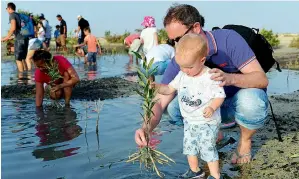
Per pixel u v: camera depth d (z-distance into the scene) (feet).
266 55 13.32
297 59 49.11
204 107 11.85
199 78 12.00
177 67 13.23
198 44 11.47
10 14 42.24
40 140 15.92
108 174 12.11
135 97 25.59
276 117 19.07
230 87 13.29
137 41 38.45
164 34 57.36
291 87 29.55
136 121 18.76
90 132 16.94
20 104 23.66
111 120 19.07
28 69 44.21
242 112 12.70
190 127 12.12
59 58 23.17
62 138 16.17
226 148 14.69
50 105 23.08
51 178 11.91
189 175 12.00
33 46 43.50
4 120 19.48
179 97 12.39
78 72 42.14
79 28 58.34
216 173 11.84
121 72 41.93
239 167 12.75
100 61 55.67
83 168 12.67
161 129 16.97
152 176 11.93
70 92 23.41
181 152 13.97
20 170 12.63
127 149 14.47
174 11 12.37
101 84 31.14
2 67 47.39
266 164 12.85
